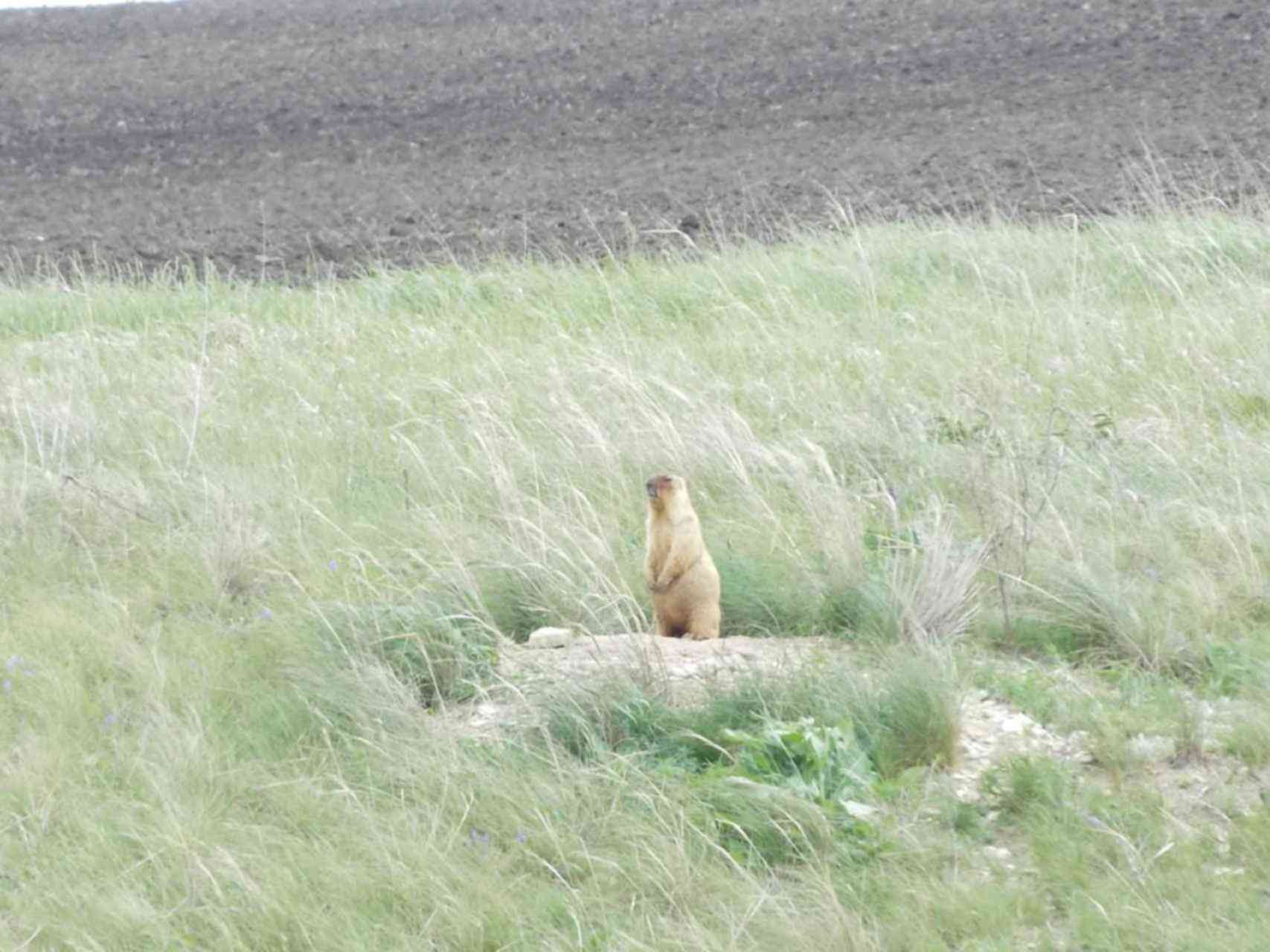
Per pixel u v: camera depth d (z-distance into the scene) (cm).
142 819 1805
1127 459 2811
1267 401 3139
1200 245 4275
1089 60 8288
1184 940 1450
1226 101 6988
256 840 1733
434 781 1834
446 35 11000
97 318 4822
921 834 1702
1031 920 1539
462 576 2434
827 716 1928
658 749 1914
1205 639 2189
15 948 1570
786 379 3434
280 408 3588
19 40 11812
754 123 7925
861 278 4350
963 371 3384
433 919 1578
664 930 1541
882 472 2933
